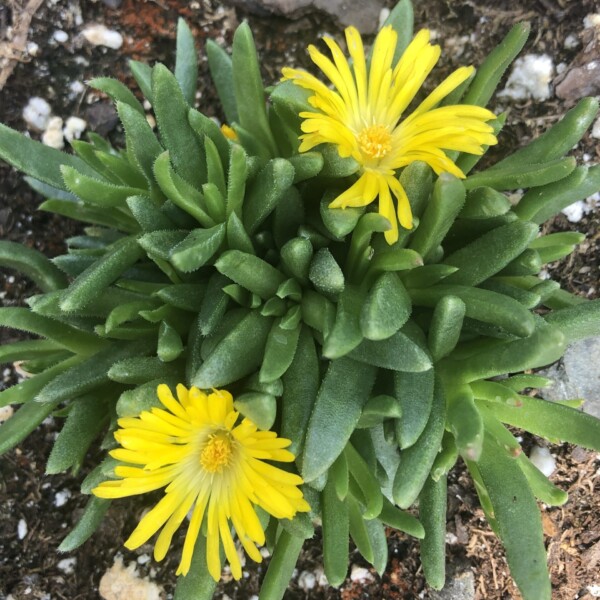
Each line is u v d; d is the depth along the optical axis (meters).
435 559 0.10
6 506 0.14
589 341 0.13
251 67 0.11
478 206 0.10
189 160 0.11
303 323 0.10
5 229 0.14
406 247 0.11
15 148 0.12
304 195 0.11
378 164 0.10
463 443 0.09
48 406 0.11
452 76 0.10
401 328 0.10
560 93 0.14
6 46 0.14
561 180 0.11
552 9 0.14
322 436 0.09
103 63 0.14
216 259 0.10
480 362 0.10
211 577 0.11
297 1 0.14
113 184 0.11
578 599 0.14
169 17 0.15
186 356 0.11
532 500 0.10
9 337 0.14
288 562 0.11
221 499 0.10
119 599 0.14
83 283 0.09
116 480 0.10
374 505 0.10
